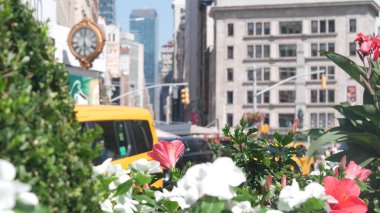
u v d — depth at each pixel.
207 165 2.78
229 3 103.56
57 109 2.46
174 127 42.81
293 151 4.78
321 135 5.84
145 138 11.25
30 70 2.42
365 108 5.32
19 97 2.12
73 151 2.44
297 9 102.00
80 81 30.67
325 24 101.50
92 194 2.47
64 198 2.29
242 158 4.58
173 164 3.97
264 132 57.34
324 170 4.97
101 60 32.91
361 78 5.49
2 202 1.91
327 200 3.08
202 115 134.00
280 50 102.38
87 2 73.31
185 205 3.27
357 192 3.35
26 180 2.06
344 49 100.81
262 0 102.75
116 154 10.31
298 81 70.88
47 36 2.56
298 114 70.25
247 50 103.31
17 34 2.41
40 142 2.19
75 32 29.55
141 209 3.48
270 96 101.62
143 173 3.83
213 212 2.59
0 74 2.18
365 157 5.36
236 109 102.69
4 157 2.04
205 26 129.50
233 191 2.78
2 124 2.07
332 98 98.88
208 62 123.19
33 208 2.01
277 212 3.09
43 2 28.00
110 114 10.41
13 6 2.44
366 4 100.19
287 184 4.62
